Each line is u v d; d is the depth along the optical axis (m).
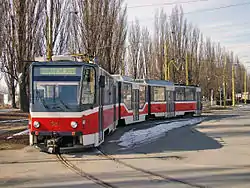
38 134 12.11
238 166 10.48
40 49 32.19
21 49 31.12
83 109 12.23
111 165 10.74
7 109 44.00
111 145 15.13
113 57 32.72
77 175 9.33
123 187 8.05
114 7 32.09
